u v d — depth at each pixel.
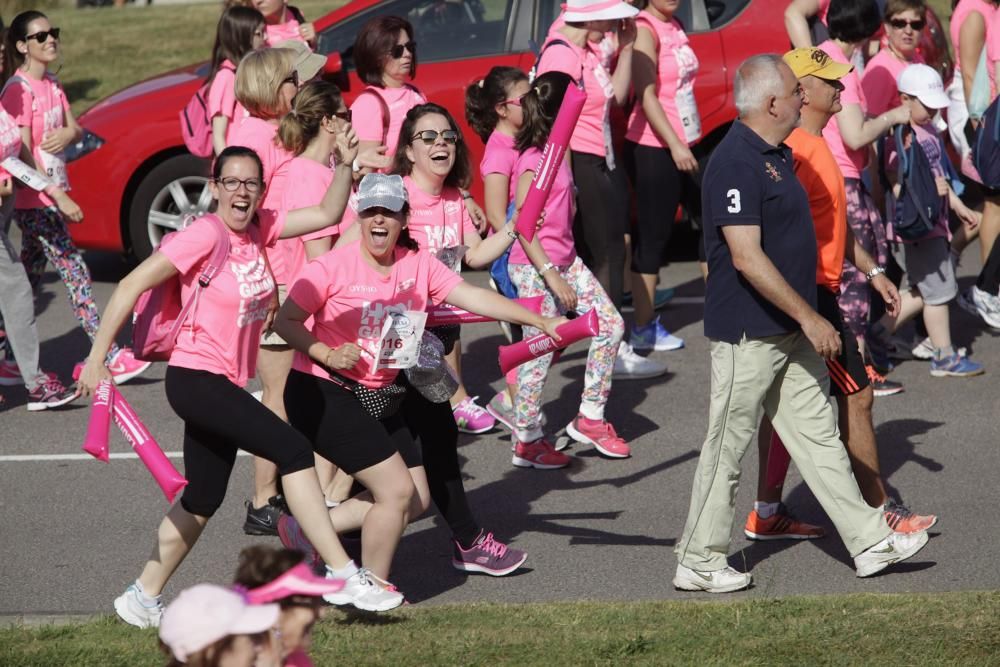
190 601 8.95
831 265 19.00
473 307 17.62
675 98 29.84
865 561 18.59
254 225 17.09
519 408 23.72
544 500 22.42
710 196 17.70
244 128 21.30
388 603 17.03
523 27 34.50
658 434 25.47
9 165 26.50
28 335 27.28
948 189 28.75
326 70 34.09
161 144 35.22
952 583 18.55
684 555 18.45
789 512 20.84
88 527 21.41
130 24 70.50
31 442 25.73
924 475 22.80
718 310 18.03
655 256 30.08
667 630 16.08
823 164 18.89
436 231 20.61
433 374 17.97
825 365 18.62
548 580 19.16
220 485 16.91
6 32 28.03
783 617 16.53
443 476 19.06
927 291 27.80
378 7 34.59
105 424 15.35
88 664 15.11
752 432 18.27
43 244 28.25
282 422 16.69
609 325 23.95
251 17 27.88
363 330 17.25
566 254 23.56
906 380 28.08
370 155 20.78
